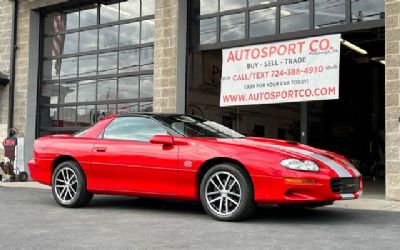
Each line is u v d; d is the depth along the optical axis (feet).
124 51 41.70
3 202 26.58
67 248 14.97
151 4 40.32
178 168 20.74
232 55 35.58
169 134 21.75
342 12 30.91
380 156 58.49
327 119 61.67
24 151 45.47
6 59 47.78
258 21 34.63
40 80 47.21
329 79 31.01
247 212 19.29
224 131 23.29
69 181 24.27
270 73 33.60
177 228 18.28
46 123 46.62
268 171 18.76
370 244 15.43
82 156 23.73
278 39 33.40
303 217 21.15
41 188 35.70
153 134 22.20
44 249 14.87
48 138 25.84
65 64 45.80
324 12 31.63
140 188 21.97
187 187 20.63
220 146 20.11
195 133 22.02
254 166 18.99
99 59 43.37
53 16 47.06
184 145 20.92
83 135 24.53
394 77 27.61
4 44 48.03
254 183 19.01
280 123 50.60
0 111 47.50
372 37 40.06
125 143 22.71
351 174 19.62
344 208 24.25
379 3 29.55
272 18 33.94
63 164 24.48
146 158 21.68
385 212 22.98
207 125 23.48
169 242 15.75
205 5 37.58
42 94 47.19
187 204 25.58
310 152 20.03
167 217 21.04
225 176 19.83
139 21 40.96
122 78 41.63
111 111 42.11
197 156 20.31
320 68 31.45
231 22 36.04
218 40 36.55
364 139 60.80
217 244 15.42
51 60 46.91
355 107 61.36
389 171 27.40
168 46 37.93
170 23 37.93
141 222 19.71
